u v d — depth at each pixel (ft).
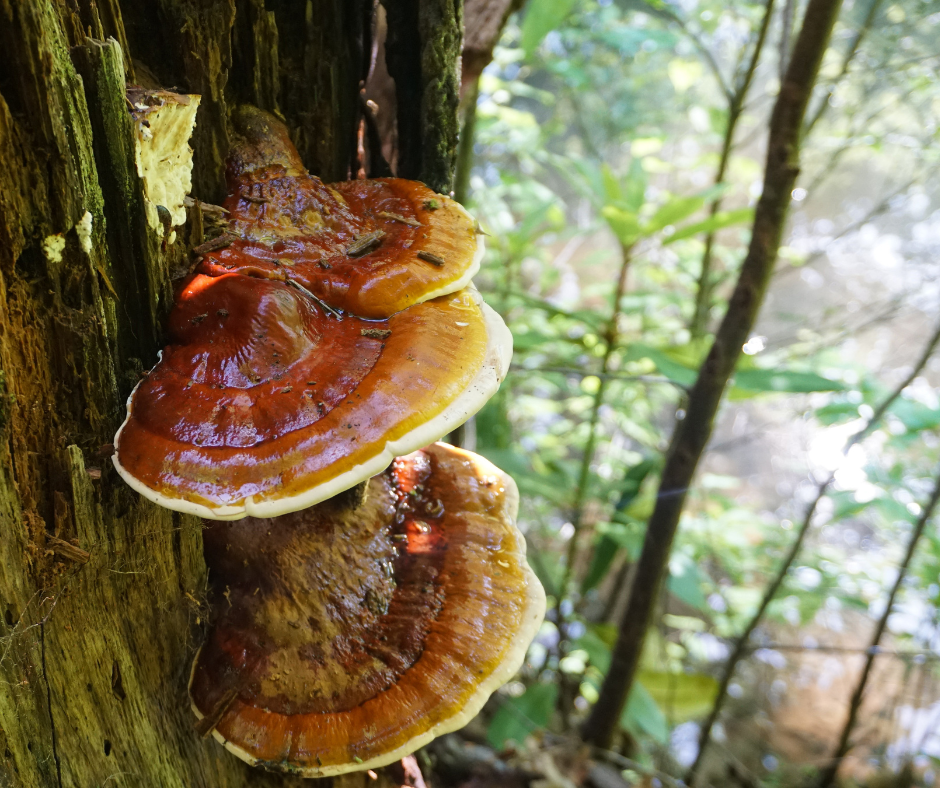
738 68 2.50
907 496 2.56
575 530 2.35
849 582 3.11
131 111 0.89
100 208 0.89
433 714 1.10
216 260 1.03
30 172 0.82
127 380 0.99
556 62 2.91
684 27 2.28
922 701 3.43
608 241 5.55
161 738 1.13
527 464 2.27
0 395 0.86
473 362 0.98
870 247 4.31
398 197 1.17
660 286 3.45
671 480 1.78
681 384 1.75
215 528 1.11
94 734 1.04
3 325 0.85
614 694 2.09
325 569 1.13
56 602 0.97
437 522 1.31
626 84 4.16
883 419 2.30
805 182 4.03
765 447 5.48
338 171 1.36
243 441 0.89
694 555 2.76
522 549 1.32
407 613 1.18
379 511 1.23
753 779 2.93
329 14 1.21
